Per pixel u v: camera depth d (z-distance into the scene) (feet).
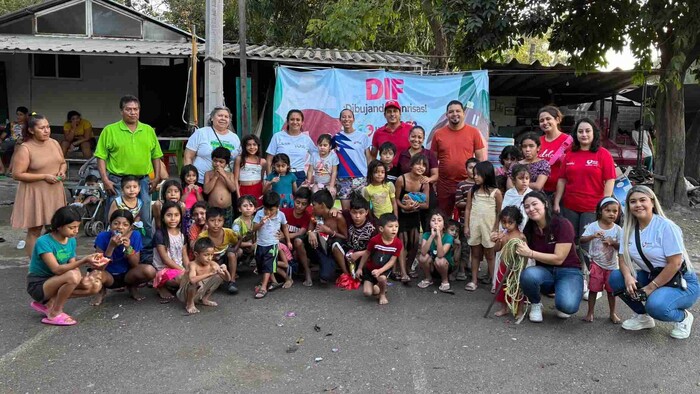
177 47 34.37
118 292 16.62
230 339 13.28
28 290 14.07
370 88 26.04
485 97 26.63
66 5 38.14
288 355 12.43
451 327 14.17
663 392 10.95
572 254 14.73
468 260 18.60
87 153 38.58
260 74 37.06
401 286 17.60
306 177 20.27
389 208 18.08
